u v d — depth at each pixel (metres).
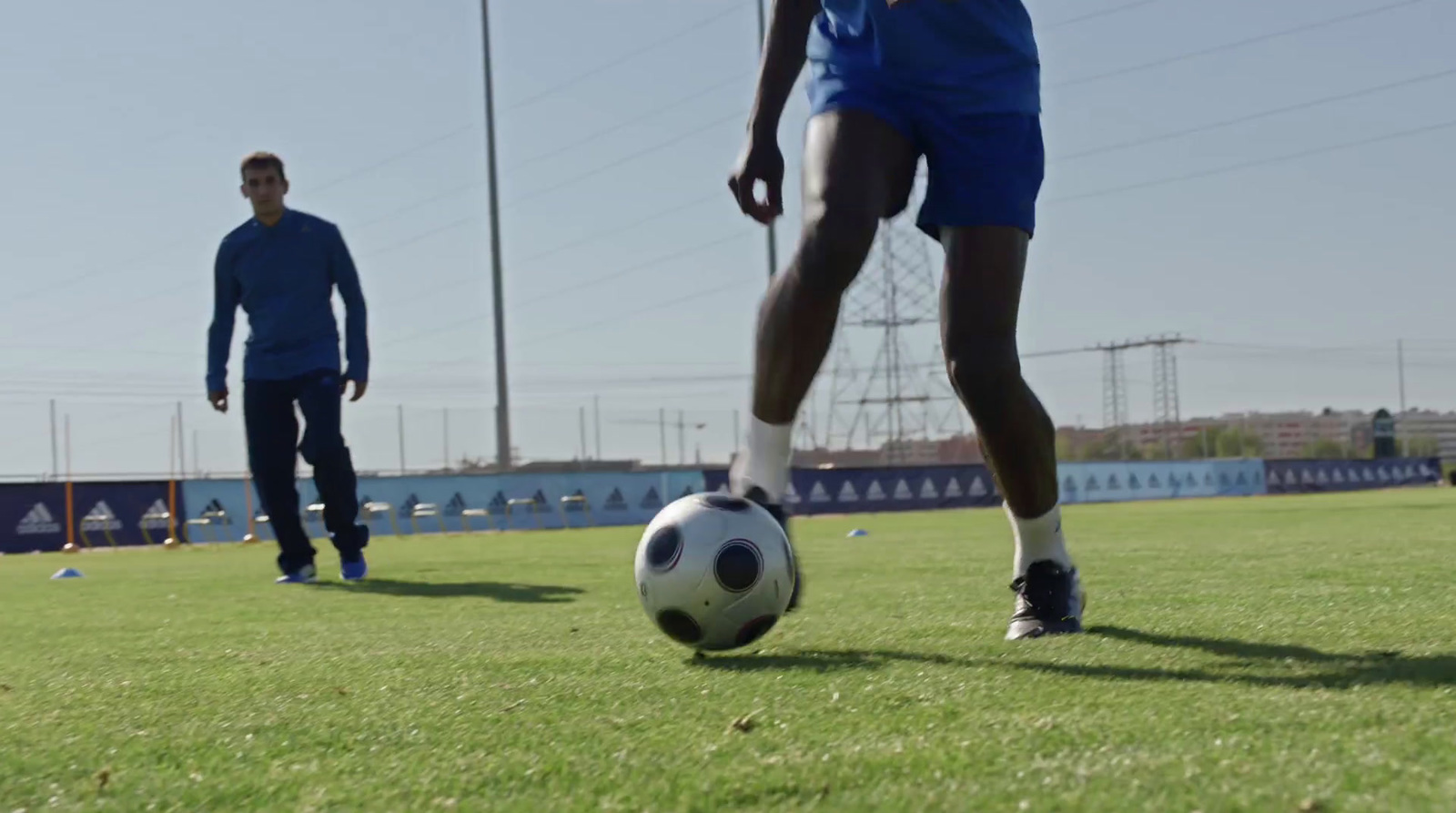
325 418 7.12
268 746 1.98
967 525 15.03
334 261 7.16
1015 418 2.91
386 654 3.23
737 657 2.86
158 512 18.25
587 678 2.58
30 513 17.12
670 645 3.21
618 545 12.33
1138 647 2.73
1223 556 6.63
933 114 2.89
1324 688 2.05
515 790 1.59
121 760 1.91
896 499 26.56
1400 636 2.80
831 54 3.01
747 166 3.25
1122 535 9.90
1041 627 3.07
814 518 22.52
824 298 2.84
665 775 1.62
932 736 1.78
